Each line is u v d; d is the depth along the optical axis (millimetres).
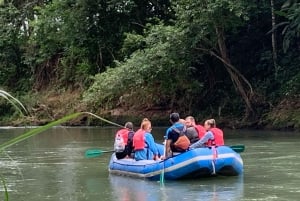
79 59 34438
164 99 28594
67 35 30438
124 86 23875
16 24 36156
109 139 20719
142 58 23188
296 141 17797
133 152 11531
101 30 30641
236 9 21250
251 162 12484
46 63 36531
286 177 10094
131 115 28844
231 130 24203
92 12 29844
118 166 11102
